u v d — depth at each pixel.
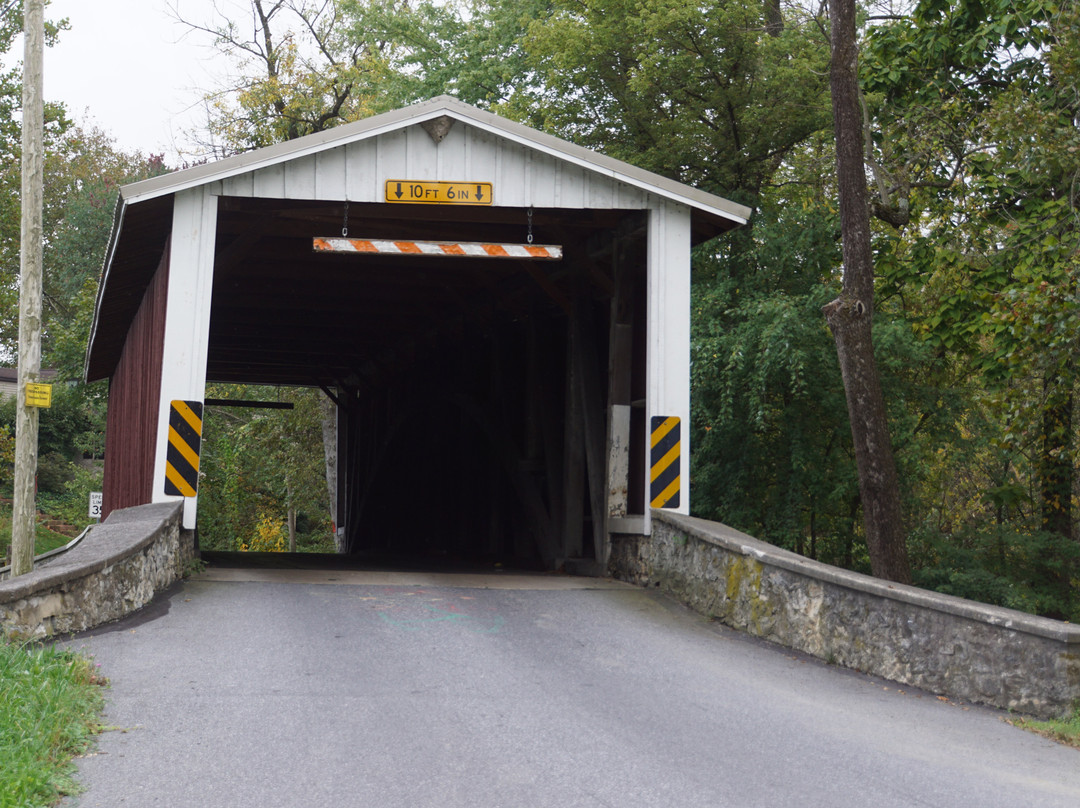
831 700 6.00
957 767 4.71
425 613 8.05
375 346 22.73
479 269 14.47
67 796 3.87
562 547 12.96
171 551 8.89
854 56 10.27
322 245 10.15
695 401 14.83
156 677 5.71
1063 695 5.63
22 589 6.23
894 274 14.59
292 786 4.06
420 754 4.53
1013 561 14.94
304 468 35.69
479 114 10.35
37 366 10.94
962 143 13.81
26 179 10.95
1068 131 11.30
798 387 13.65
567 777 4.29
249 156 9.84
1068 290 9.59
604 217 11.41
